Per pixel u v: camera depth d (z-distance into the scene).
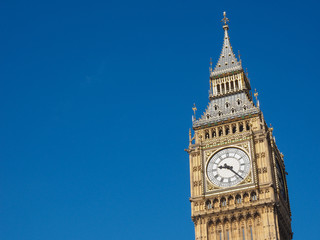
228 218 106.06
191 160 113.06
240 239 104.00
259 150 110.25
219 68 124.62
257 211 105.19
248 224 104.88
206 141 114.06
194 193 109.75
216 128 115.44
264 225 103.50
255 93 118.56
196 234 106.31
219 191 108.31
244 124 114.00
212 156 112.12
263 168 108.31
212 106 118.88
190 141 115.12
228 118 115.38
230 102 118.56
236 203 106.56
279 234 103.75
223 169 110.25
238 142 111.69
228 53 126.69
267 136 112.00
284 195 114.06
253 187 106.69
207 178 110.19
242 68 123.31
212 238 105.62
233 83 121.75
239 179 108.31
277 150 116.62
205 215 107.19
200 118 117.38
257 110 114.25
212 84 123.12
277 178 109.62
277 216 105.69
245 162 109.56
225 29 131.12
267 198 105.38
